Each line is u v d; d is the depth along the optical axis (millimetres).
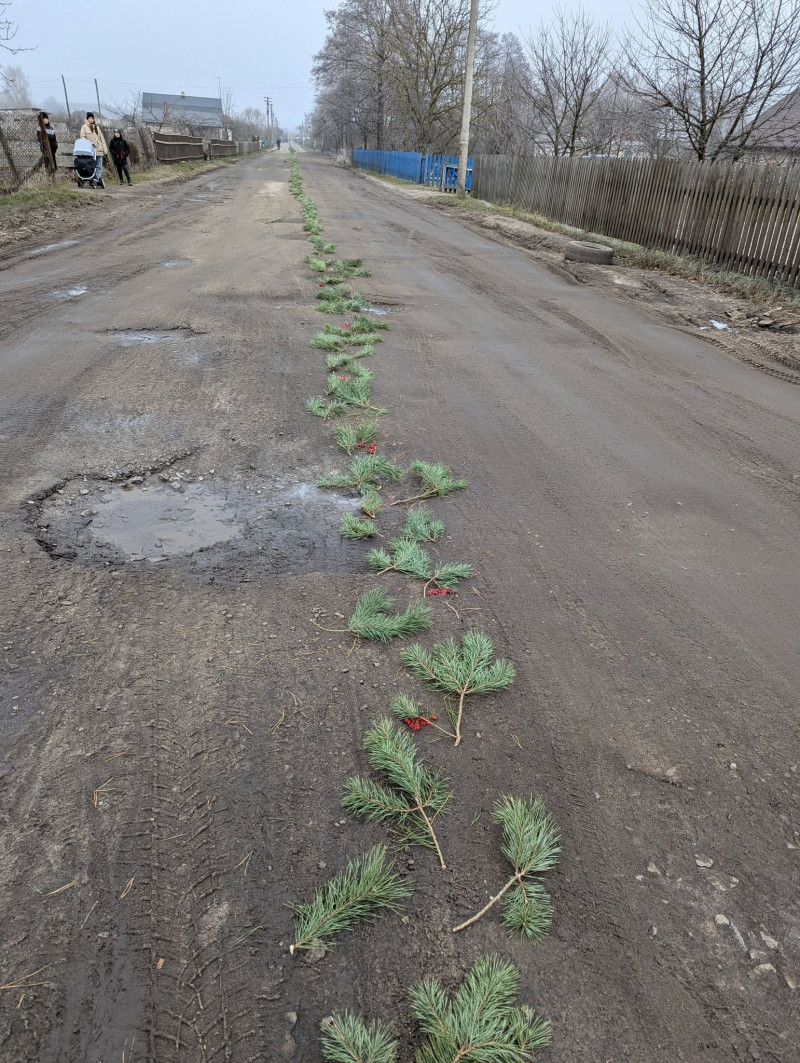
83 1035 1592
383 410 5383
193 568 3344
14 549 3371
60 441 4562
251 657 2785
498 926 1881
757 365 7234
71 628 2875
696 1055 1625
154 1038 1595
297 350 6738
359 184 32344
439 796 2242
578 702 2660
